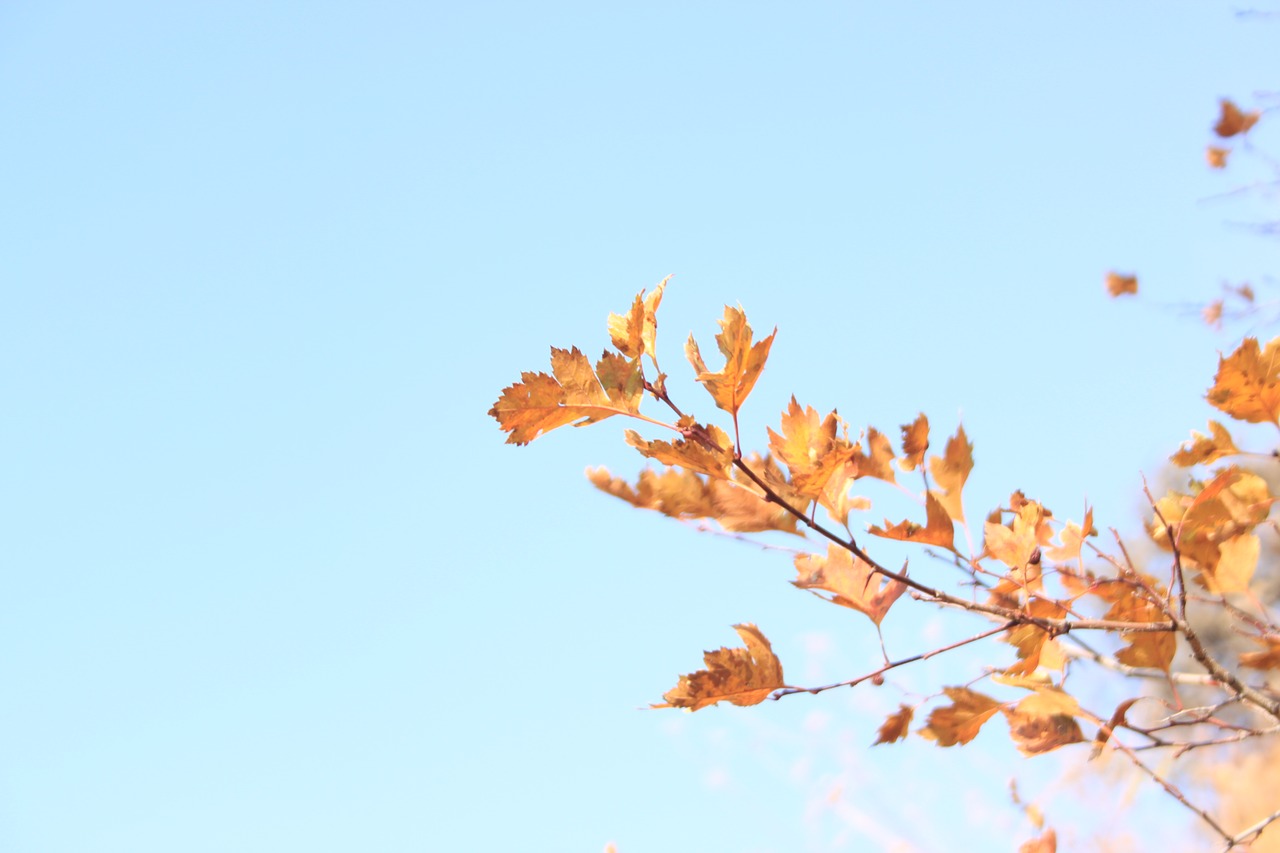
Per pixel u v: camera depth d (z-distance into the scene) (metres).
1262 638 1.35
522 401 1.28
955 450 1.34
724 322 1.28
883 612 1.31
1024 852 1.35
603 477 1.32
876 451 1.34
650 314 1.29
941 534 1.32
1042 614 1.34
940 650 1.31
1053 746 1.31
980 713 1.30
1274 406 1.33
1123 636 1.31
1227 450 1.34
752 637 1.30
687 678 1.30
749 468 1.31
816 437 1.30
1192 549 1.36
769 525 1.32
